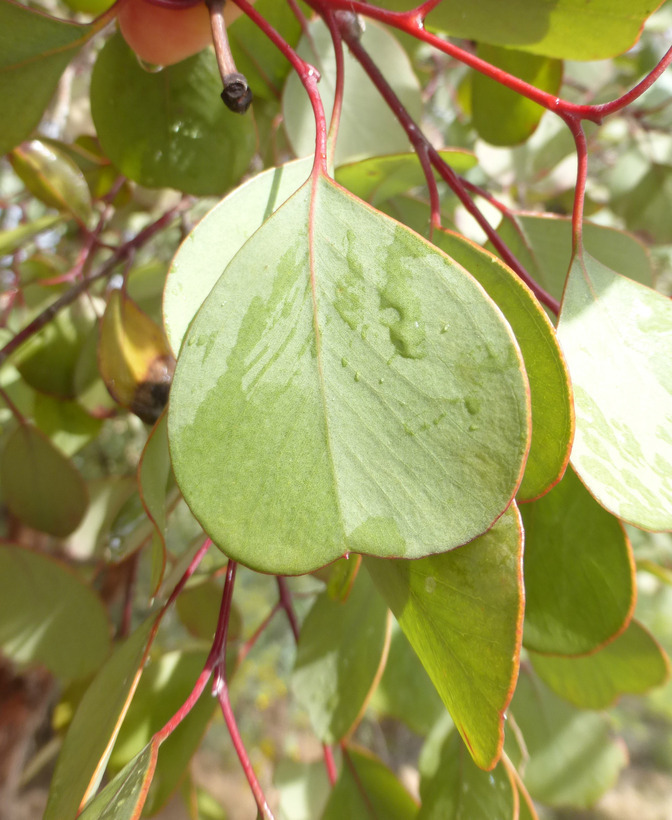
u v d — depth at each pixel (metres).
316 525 0.09
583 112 0.12
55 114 0.41
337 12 0.15
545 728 0.27
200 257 0.12
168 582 0.18
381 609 0.20
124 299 0.18
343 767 0.21
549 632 0.14
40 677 0.43
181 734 0.19
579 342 0.12
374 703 0.24
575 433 0.11
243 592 1.02
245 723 1.14
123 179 0.28
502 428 0.09
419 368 0.09
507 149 0.31
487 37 0.16
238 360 0.09
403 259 0.09
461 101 0.34
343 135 0.20
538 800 0.26
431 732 0.21
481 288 0.09
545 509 0.14
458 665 0.10
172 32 0.16
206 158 0.19
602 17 0.15
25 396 0.33
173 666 0.20
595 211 0.45
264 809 0.12
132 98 0.18
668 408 0.11
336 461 0.09
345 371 0.09
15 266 0.31
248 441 0.09
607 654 0.21
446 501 0.09
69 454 0.31
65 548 0.40
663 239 0.39
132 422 0.47
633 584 0.13
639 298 0.12
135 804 0.10
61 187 0.24
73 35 0.15
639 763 1.49
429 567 0.10
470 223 0.27
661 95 0.40
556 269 0.18
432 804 0.19
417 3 0.16
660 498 0.11
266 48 0.21
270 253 0.10
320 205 0.10
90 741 0.13
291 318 0.09
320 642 0.21
